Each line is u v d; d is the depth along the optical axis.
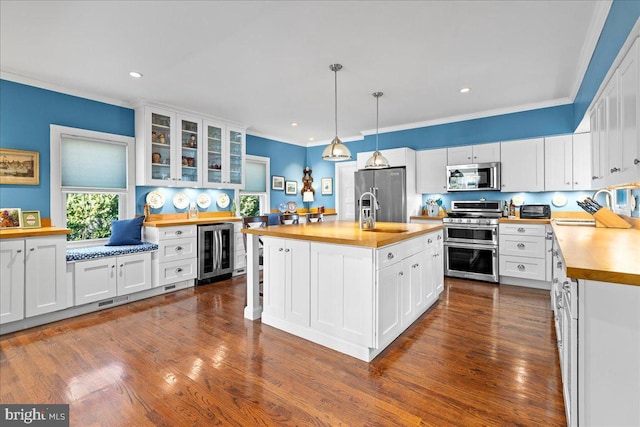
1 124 3.23
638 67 1.55
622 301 1.23
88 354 2.39
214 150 4.95
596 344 1.27
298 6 2.17
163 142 4.33
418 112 4.74
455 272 4.71
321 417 1.70
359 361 2.29
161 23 2.38
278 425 1.64
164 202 4.59
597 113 2.59
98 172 3.93
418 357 2.34
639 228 2.57
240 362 2.27
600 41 2.46
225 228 4.64
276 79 3.45
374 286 2.27
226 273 4.67
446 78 3.45
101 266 3.40
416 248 2.96
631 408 1.23
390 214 5.19
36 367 2.20
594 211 2.85
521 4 2.17
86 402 1.82
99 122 3.95
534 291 4.01
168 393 1.91
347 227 3.28
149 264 3.82
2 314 2.73
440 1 2.13
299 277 2.68
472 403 1.80
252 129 5.81
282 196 6.59
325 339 2.52
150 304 3.57
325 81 3.52
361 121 5.23
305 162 7.15
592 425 1.28
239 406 1.79
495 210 4.57
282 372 2.14
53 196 3.56
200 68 3.18
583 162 4.04
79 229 3.88
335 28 2.45
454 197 5.22
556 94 4.00
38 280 2.94
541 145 4.30
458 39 2.63
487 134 4.77
